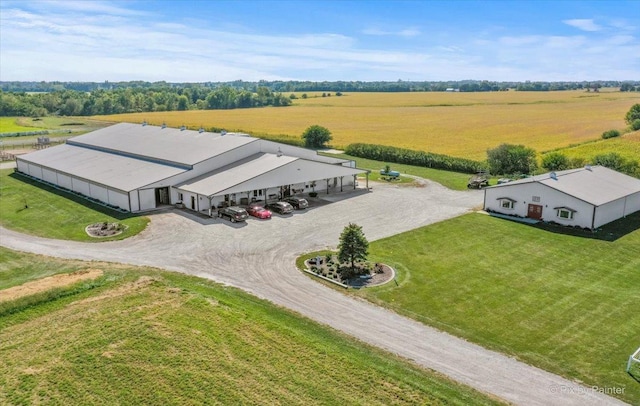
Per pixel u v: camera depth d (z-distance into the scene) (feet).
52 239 140.46
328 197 192.24
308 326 92.22
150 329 89.15
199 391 72.64
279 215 165.27
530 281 114.01
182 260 124.57
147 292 104.58
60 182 204.23
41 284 106.52
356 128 425.69
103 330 89.04
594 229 150.30
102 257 126.00
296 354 81.82
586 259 127.75
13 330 90.07
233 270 118.73
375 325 93.50
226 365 78.64
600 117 478.18
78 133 412.57
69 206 174.50
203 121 497.46
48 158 227.20
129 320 92.43
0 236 143.43
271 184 176.14
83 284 107.04
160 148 210.38
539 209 160.35
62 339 86.43
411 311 99.25
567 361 82.43
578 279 115.34
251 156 196.54
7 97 627.87
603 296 106.32
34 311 97.09
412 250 133.39
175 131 234.17
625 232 149.48
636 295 106.73
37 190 200.64
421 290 108.78
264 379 75.25
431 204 182.80
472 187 213.25
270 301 102.63
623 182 175.52
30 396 71.97
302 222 157.58
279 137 364.58
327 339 87.51
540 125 423.64
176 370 77.46
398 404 70.08
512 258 128.16
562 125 419.33
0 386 74.13
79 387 73.87
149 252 129.90
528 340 88.79
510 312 99.14
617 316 97.35
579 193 155.33
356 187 211.61
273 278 114.32
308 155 217.56
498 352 84.94
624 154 273.33
